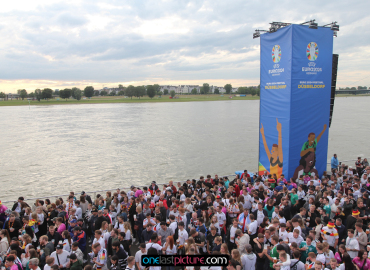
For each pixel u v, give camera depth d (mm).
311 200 12453
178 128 74188
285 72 18953
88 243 13531
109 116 117375
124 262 9414
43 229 12562
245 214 11344
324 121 20016
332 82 20594
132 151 46781
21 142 57094
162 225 10531
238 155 41719
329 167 32750
